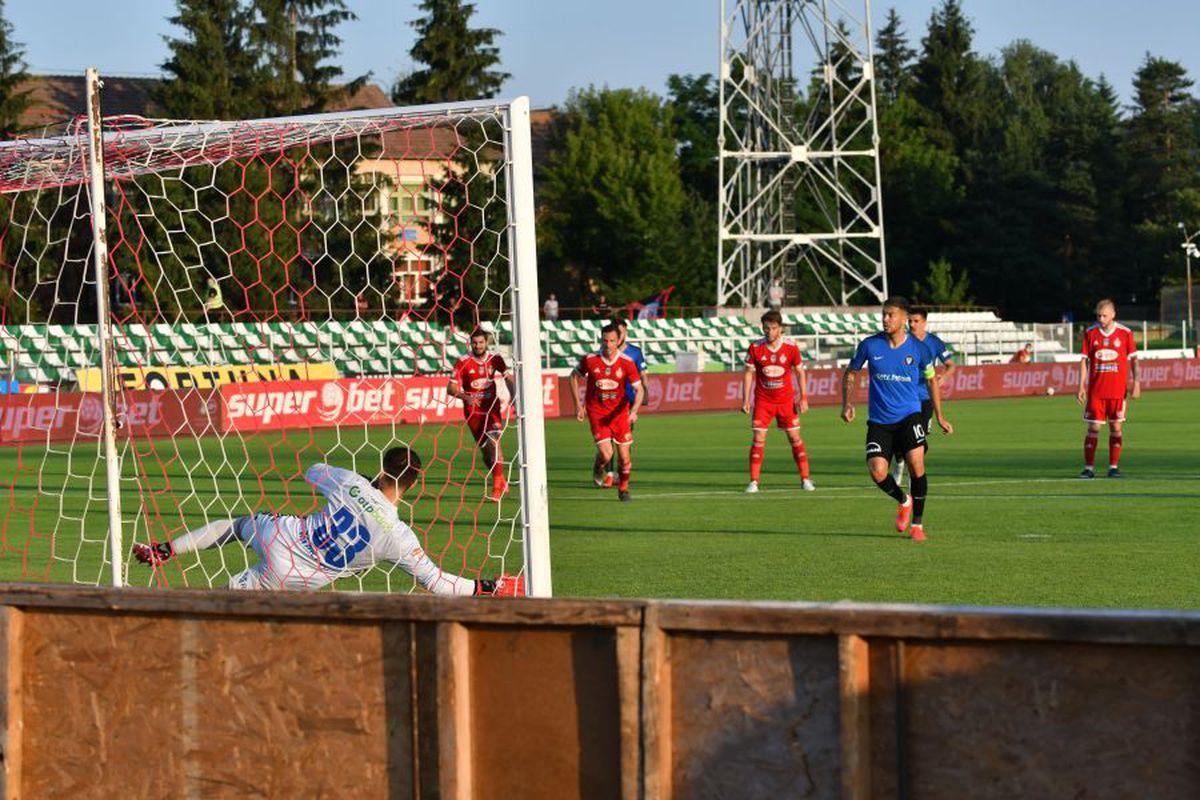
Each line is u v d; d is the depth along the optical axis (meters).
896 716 5.84
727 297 92.19
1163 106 166.75
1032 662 5.65
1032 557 17.55
